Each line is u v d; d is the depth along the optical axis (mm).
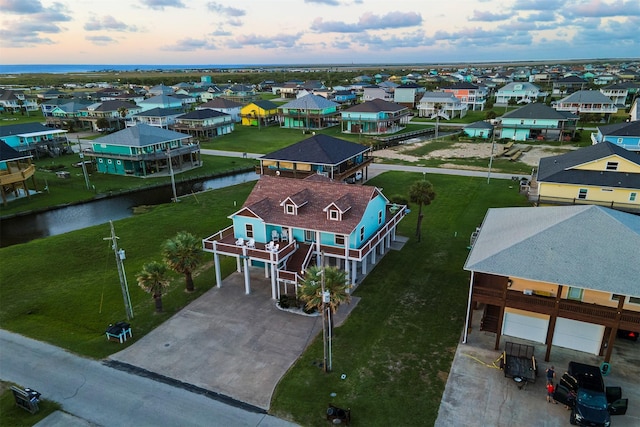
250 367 25875
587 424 20438
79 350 27781
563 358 26047
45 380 25094
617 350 26500
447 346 27438
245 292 34625
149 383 24688
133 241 45500
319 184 37156
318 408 22547
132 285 36281
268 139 106750
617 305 25125
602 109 115812
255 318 31016
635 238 24641
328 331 27453
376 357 26469
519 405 22484
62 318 31719
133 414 22438
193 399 23375
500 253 25594
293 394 23578
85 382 24859
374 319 30469
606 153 44781
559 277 23469
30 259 41375
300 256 34125
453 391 23547
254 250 32688
